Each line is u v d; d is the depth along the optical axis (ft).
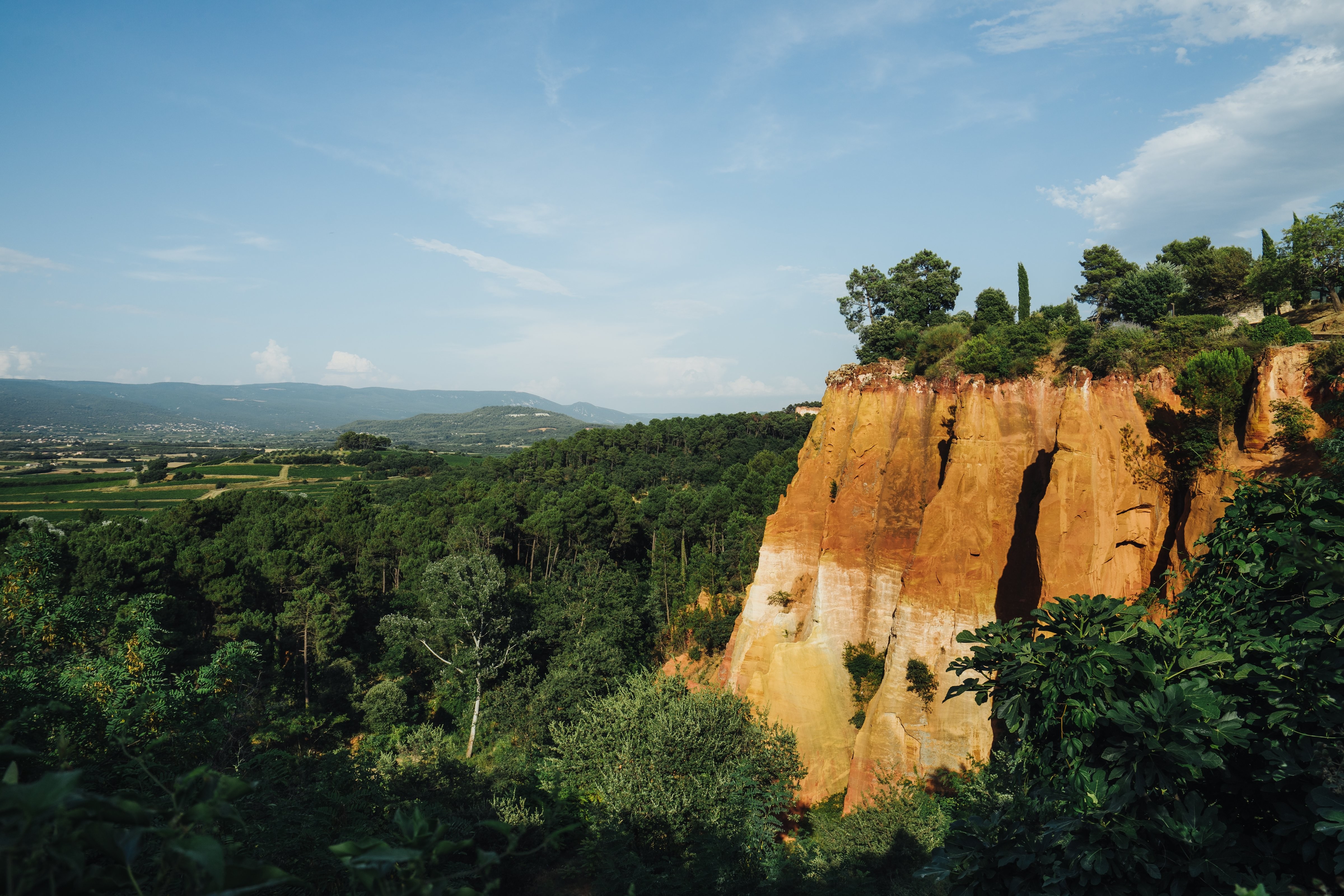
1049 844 24.80
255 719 130.21
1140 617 29.25
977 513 107.96
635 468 501.15
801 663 127.34
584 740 107.55
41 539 111.04
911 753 104.88
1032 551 104.78
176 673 127.13
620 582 261.65
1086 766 27.07
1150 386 99.55
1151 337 109.09
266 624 207.62
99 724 51.80
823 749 121.29
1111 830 23.39
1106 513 95.76
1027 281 172.45
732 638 153.17
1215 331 106.22
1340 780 22.88
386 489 574.56
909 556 123.95
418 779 98.84
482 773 107.14
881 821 90.12
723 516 321.73
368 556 291.58
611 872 74.23
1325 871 23.27
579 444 564.30
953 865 27.22
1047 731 30.17
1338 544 29.27
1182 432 94.48
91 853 15.19
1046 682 28.58
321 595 216.74
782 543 145.79
